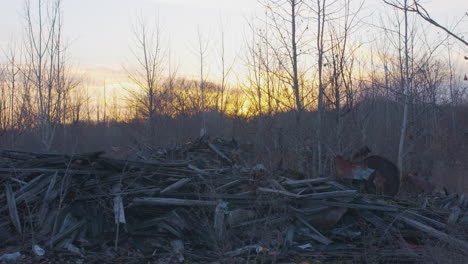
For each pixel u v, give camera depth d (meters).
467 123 24.02
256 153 12.26
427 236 7.18
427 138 18.38
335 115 12.78
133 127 25.19
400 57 13.86
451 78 21.52
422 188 11.06
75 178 7.46
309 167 12.14
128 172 7.85
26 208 7.01
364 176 9.10
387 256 6.43
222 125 25.94
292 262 6.32
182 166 8.60
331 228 7.45
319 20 12.47
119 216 6.67
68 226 6.77
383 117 18.05
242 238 7.09
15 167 7.70
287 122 13.83
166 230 7.08
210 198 7.54
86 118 28.28
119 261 6.27
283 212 7.44
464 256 5.74
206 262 6.37
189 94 28.02
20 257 6.07
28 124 20.62
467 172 16.72
